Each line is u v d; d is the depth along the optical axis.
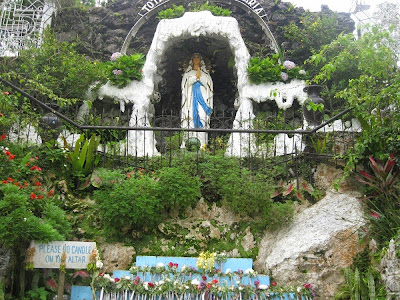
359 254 6.80
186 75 10.88
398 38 10.41
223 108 11.90
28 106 8.72
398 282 5.95
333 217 7.24
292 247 6.89
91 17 13.48
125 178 8.00
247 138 9.54
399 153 7.34
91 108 10.20
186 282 6.21
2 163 6.98
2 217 5.84
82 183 8.13
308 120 9.12
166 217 7.55
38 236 5.82
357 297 6.19
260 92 10.32
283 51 12.38
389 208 7.12
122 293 6.08
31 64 9.98
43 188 7.63
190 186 7.61
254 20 13.26
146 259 6.61
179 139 9.63
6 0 12.60
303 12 13.46
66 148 8.41
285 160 8.41
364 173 7.48
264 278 6.46
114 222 7.14
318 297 6.55
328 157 8.30
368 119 7.87
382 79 8.17
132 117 10.06
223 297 6.14
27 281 6.01
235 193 7.55
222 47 11.40
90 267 5.75
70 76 9.87
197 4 12.68
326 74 9.47
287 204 7.44
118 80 10.24
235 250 7.26
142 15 12.22
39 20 12.68
